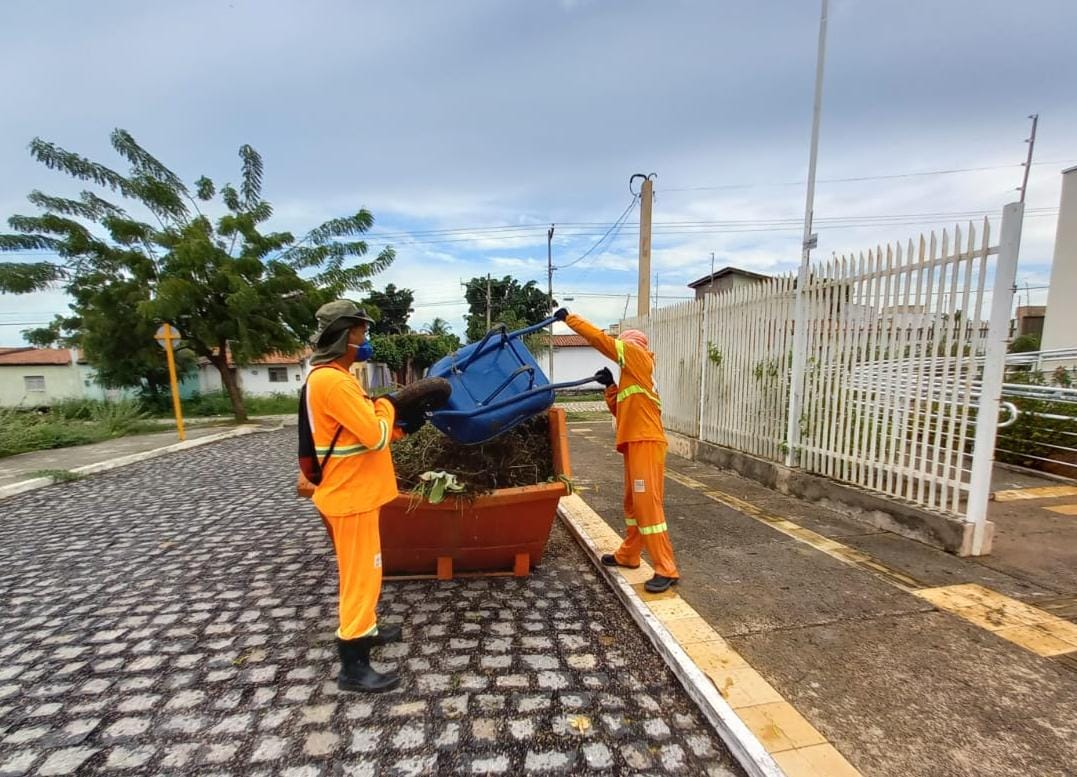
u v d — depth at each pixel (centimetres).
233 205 1659
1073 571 382
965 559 404
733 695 248
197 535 519
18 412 1334
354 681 265
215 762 221
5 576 426
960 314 411
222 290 1546
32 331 2194
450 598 366
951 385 423
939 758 211
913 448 456
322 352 263
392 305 4678
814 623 313
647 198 1117
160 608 364
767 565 396
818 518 508
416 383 290
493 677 278
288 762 221
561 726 242
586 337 359
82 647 315
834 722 231
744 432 695
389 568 387
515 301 4069
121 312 1530
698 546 436
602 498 593
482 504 346
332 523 264
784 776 201
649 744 231
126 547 489
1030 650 285
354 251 1794
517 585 387
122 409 1557
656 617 321
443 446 377
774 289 629
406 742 232
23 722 249
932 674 265
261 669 290
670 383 903
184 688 273
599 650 304
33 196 1495
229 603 371
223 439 1326
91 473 853
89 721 249
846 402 526
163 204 1541
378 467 269
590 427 1267
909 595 347
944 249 420
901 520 456
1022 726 229
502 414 333
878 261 480
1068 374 814
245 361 1592
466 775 213
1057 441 678
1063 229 1341
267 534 518
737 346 705
